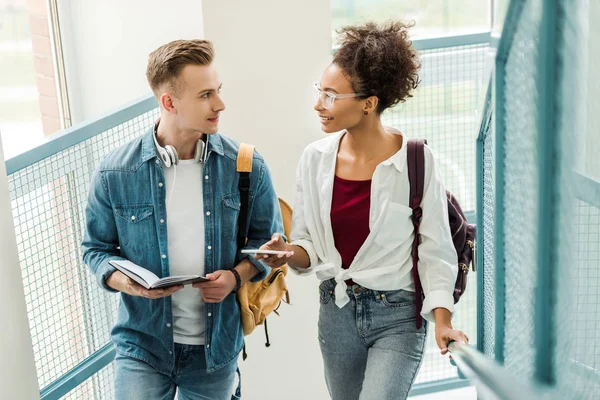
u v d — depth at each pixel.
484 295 2.69
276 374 4.14
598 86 0.91
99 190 2.59
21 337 2.57
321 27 3.82
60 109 4.30
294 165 3.95
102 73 4.23
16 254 2.56
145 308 2.61
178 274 2.60
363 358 2.69
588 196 0.97
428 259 2.53
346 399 2.76
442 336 2.38
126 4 4.02
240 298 2.70
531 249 1.35
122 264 2.47
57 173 2.94
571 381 1.08
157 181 2.55
